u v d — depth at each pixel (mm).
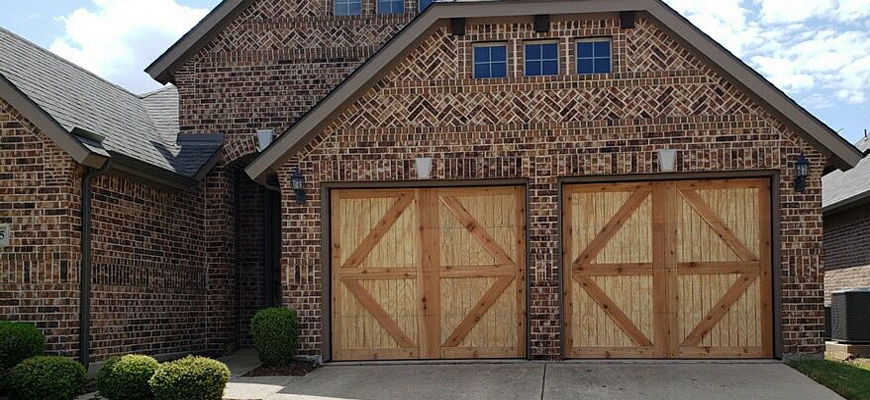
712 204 13219
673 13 12961
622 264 13289
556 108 13281
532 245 13195
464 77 13445
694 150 12992
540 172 13227
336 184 13625
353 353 13625
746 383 11375
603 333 13258
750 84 12789
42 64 14133
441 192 13680
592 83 13250
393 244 13680
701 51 12914
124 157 12664
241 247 17328
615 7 13078
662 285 13219
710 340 13133
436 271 13602
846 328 15523
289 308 13461
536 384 11469
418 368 12875
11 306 11938
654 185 13305
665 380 11633
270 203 17688
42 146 12016
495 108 13367
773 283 13023
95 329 12414
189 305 15234
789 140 12883
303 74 16359
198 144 16156
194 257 15508
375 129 13477
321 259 13477
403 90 13500
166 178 13992
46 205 11969
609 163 13102
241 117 16328
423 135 13430
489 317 13508
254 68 16422
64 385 10555
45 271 11914
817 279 12805
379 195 13742
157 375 10336
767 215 13117
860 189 18016
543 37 13414
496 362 13172
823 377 11391
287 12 16469
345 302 13688
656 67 13164
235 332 16578
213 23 16312
